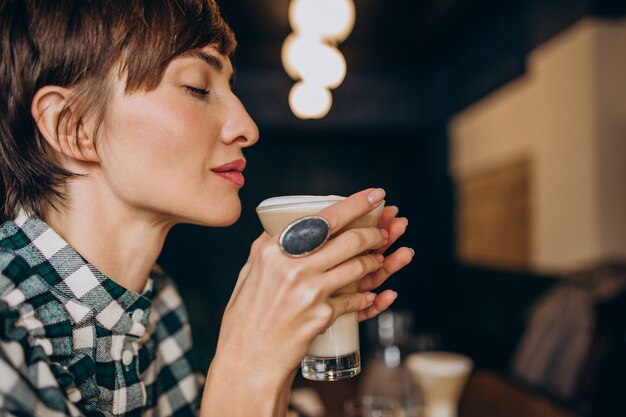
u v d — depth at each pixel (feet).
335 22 9.24
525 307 11.89
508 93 14.88
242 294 2.15
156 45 2.20
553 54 12.41
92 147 2.31
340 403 5.24
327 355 2.40
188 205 2.34
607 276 8.51
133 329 2.52
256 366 2.09
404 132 21.16
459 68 18.43
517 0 14.08
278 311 2.03
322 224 2.00
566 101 11.92
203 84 2.35
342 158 21.57
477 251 17.53
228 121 2.42
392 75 21.09
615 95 10.96
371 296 2.31
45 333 2.17
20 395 1.84
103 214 2.41
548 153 12.74
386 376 4.56
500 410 5.02
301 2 9.20
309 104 13.10
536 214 13.39
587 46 11.06
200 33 2.30
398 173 21.63
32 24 2.23
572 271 10.54
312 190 21.47
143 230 2.50
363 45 18.31
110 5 2.19
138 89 2.22
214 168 2.41
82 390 2.29
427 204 21.33
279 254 2.02
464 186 18.53
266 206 2.29
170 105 2.25
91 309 2.36
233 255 20.94
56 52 2.23
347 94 20.97
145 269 2.59
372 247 2.15
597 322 7.77
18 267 2.18
